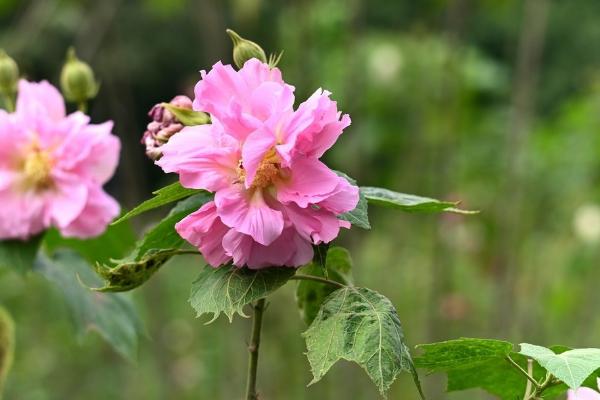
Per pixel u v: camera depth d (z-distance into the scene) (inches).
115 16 81.3
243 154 39.1
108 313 51.8
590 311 99.3
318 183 39.6
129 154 92.0
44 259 51.7
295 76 82.8
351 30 82.7
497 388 42.9
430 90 101.4
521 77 84.4
